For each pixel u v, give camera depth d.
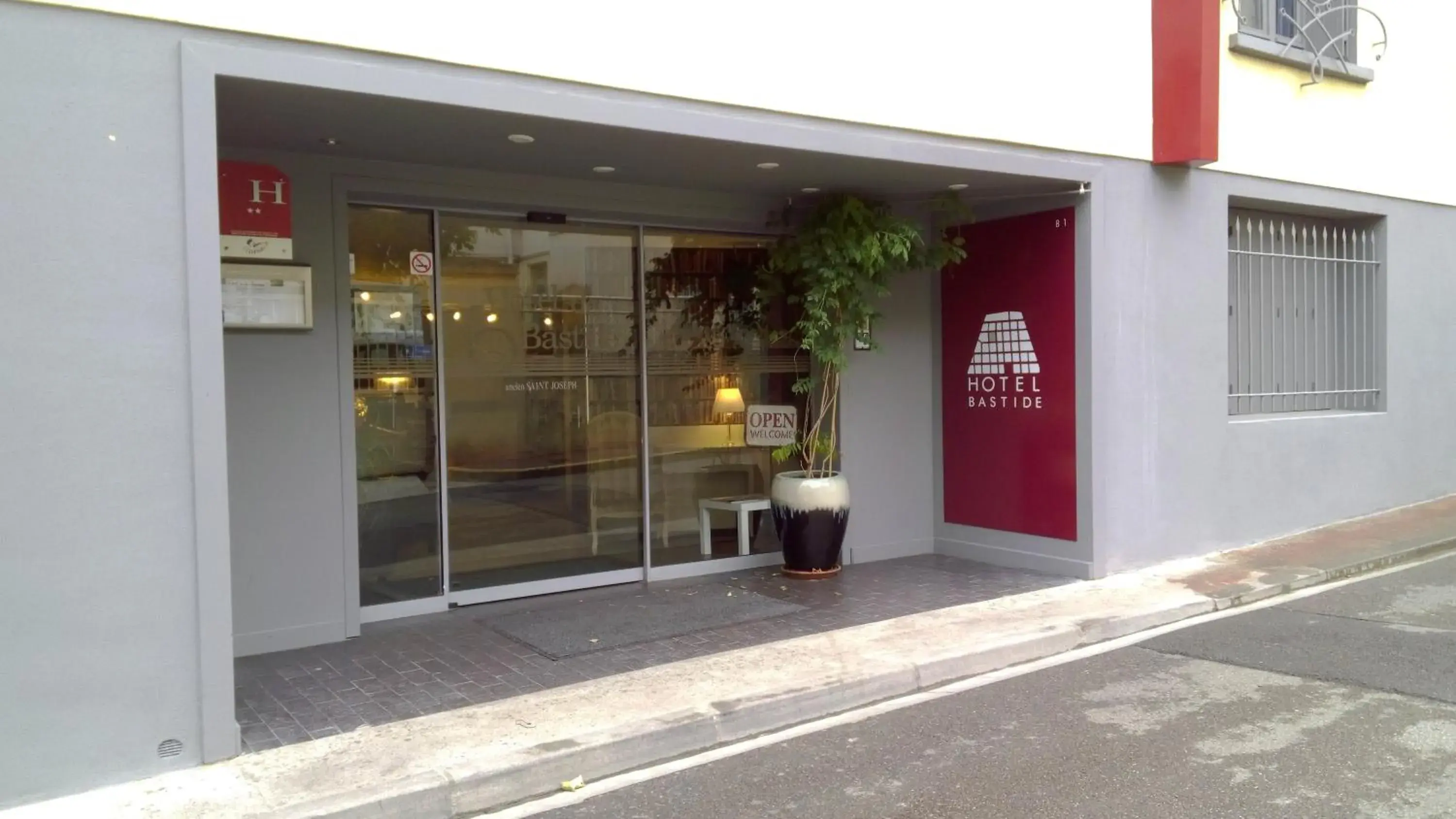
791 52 6.64
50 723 4.36
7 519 4.27
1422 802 4.27
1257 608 7.77
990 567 8.91
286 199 6.41
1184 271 9.05
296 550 6.54
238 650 6.35
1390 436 11.23
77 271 4.39
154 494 4.56
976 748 5.04
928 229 9.28
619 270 8.16
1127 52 8.55
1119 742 5.06
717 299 8.68
